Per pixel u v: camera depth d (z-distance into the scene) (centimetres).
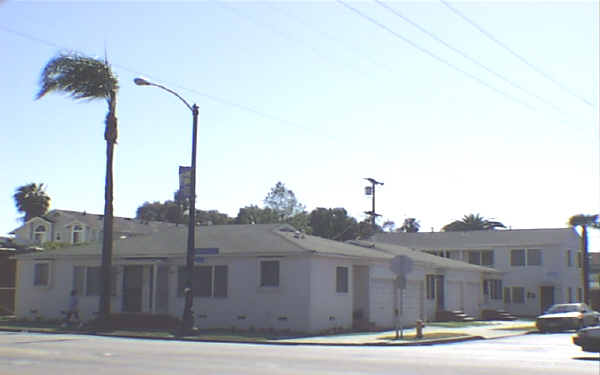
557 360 1745
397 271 2584
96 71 3050
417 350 2091
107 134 3088
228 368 1455
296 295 2939
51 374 1325
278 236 3198
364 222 9056
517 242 5759
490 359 1752
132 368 1445
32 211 8600
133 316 3191
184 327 2669
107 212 3070
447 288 4356
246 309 3036
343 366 1512
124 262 3300
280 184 9031
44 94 3059
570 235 5831
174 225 7881
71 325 3133
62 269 3506
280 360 1639
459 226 10050
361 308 3344
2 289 4356
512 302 5716
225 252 3073
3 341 2244
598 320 3600
